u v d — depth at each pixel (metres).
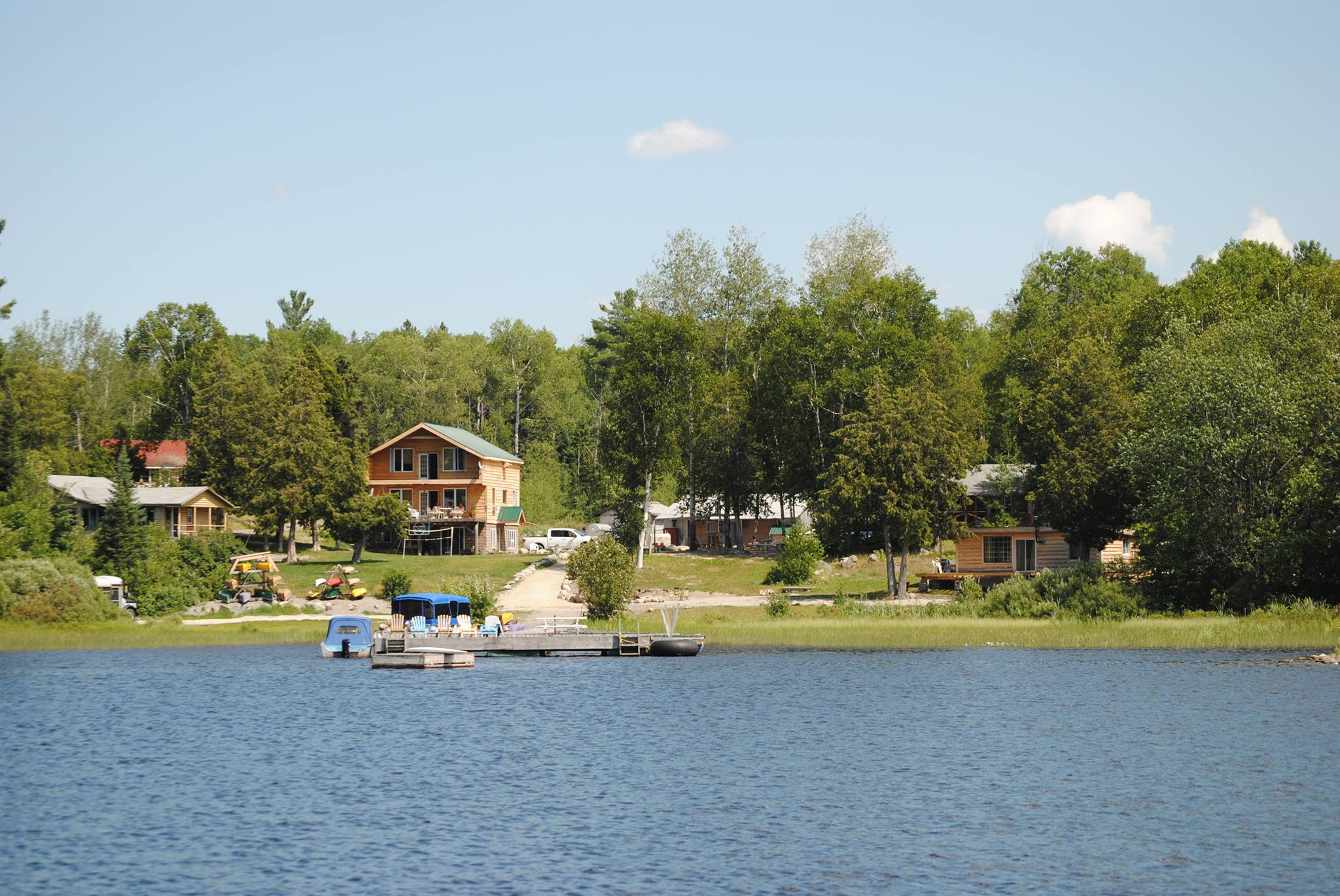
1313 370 95.81
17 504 109.56
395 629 87.56
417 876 31.83
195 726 55.25
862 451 111.06
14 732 53.47
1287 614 87.69
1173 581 96.44
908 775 43.53
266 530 126.25
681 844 34.78
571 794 41.00
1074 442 108.25
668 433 133.25
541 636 85.38
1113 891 30.39
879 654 82.56
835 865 32.69
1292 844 34.00
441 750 49.22
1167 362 97.19
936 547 129.25
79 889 30.95
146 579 106.50
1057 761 45.31
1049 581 98.81
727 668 77.06
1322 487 87.81
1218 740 48.34
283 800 40.25
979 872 31.97
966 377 140.75
